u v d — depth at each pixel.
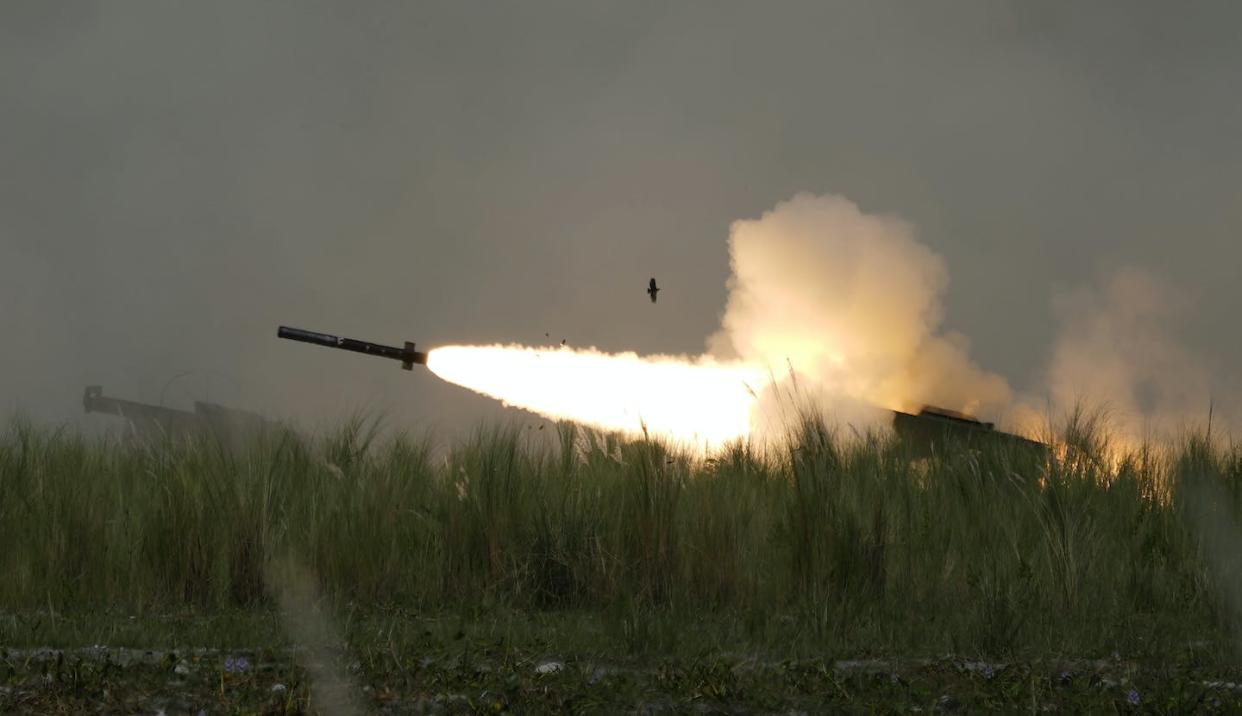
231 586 9.80
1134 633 8.84
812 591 9.54
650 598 9.66
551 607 9.98
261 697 6.68
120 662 7.39
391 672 7.15
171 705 6.52
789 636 8.62
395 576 10.04
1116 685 7.46
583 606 10.00
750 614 9.05
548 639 8.40
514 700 6.73
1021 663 8.05
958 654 8.30
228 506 10.02
